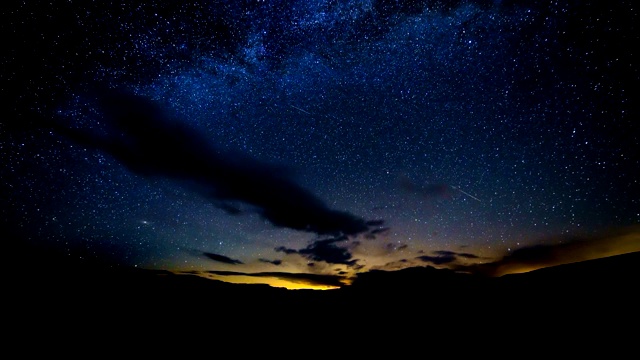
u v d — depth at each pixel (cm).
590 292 538
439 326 541
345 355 467
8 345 430
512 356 402
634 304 468
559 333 436
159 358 442
